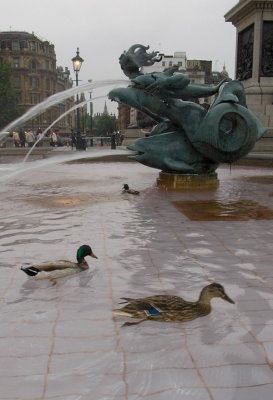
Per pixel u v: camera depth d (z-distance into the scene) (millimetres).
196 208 8703
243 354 3082
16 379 2771
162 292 4230
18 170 17453
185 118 11086
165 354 3066
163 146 11453
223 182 13211
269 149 22125
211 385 2717
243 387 2703
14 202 9336
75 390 2662
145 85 10656
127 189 10688
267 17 21109
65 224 7184
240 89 11148
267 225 7254
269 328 3482
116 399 2580
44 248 5770
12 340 3264
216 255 5523
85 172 16594
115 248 5777
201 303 3732
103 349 3133
